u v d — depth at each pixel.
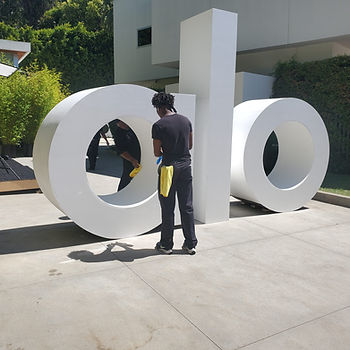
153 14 15.62
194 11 13.94
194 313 2.79
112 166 11.48
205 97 5.06
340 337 2.53
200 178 5.25
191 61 5.32
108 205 4.32
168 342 2.43
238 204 6.62
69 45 20.22
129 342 2.42
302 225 5.27
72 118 3.97
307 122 6.10
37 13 29.81
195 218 5.43
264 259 3.92
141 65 18.66
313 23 10.78
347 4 10.02
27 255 3.88
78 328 2.56
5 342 2.38
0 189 6.91
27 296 3.00
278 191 5.92
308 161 6.34
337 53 11.66
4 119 11.33
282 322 2.70
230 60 5.11
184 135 3.82
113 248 4.14
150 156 5.01
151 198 4.64
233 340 2.46
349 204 6.47
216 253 4.06
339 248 4.31
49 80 12.12
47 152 3.92
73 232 4.70
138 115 4.46
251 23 12.30
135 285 3.23
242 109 6.12
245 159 5.57
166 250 3.98
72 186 4.06
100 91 4.14
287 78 10.65
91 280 3.31
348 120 9.45
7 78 11.48
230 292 3.15
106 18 23.28
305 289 3.24
